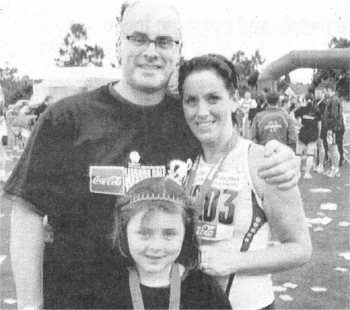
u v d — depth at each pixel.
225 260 1.75
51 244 1.92
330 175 5.36
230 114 1.81
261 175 1.72
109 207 1.86
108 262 1.86
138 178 1.85
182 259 1.80
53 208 1.88
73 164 1.86
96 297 1.87
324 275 3.25
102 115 1.85
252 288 1.79
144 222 1.77
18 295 1.92
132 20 1.81
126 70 1.83
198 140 1.85
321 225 4.07
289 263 1.76
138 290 1.81
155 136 1.85
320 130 5.26
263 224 1.77
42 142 1.86
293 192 1.74
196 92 1.79
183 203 1.77
